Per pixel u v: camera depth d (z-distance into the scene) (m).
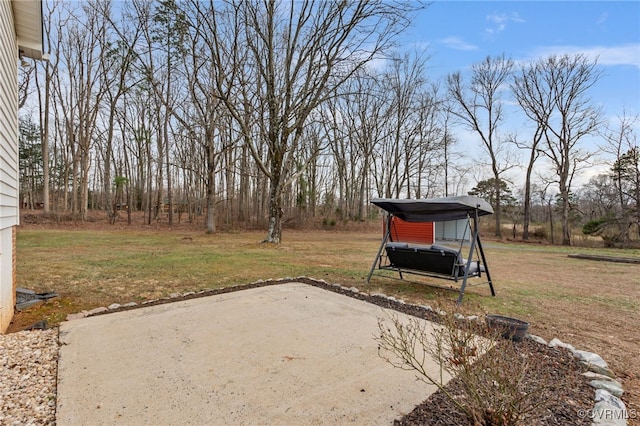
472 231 5.88
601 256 11.06
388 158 25.39
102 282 5.48
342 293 5.04
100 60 18.17
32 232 14.13
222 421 1.88
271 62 11.44
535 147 19.61
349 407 2.04
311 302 4.45
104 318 3.67
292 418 1.92
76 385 2.23
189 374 2.42
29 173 25.59
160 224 20.27
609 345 3.31
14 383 2.27
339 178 26.16
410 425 1.85
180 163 20.64
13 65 4.54
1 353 2.74
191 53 12.96
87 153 18.69
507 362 1.98
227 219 21.45
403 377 2.42
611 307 4.77
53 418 1.88
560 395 2.18
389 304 4.47
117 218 21.58
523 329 3.11
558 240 18.92
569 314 4.39
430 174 25.33
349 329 3.42
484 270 5.64
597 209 19.81
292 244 13.46
